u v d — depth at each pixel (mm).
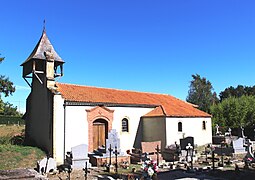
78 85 27453
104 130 25109
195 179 13711
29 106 26859
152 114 27812
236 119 42219
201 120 30797
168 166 19484
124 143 26312
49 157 19359
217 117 44219
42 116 23797
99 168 19422
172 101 33156
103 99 25531
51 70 23531
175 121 27531
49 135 22125
